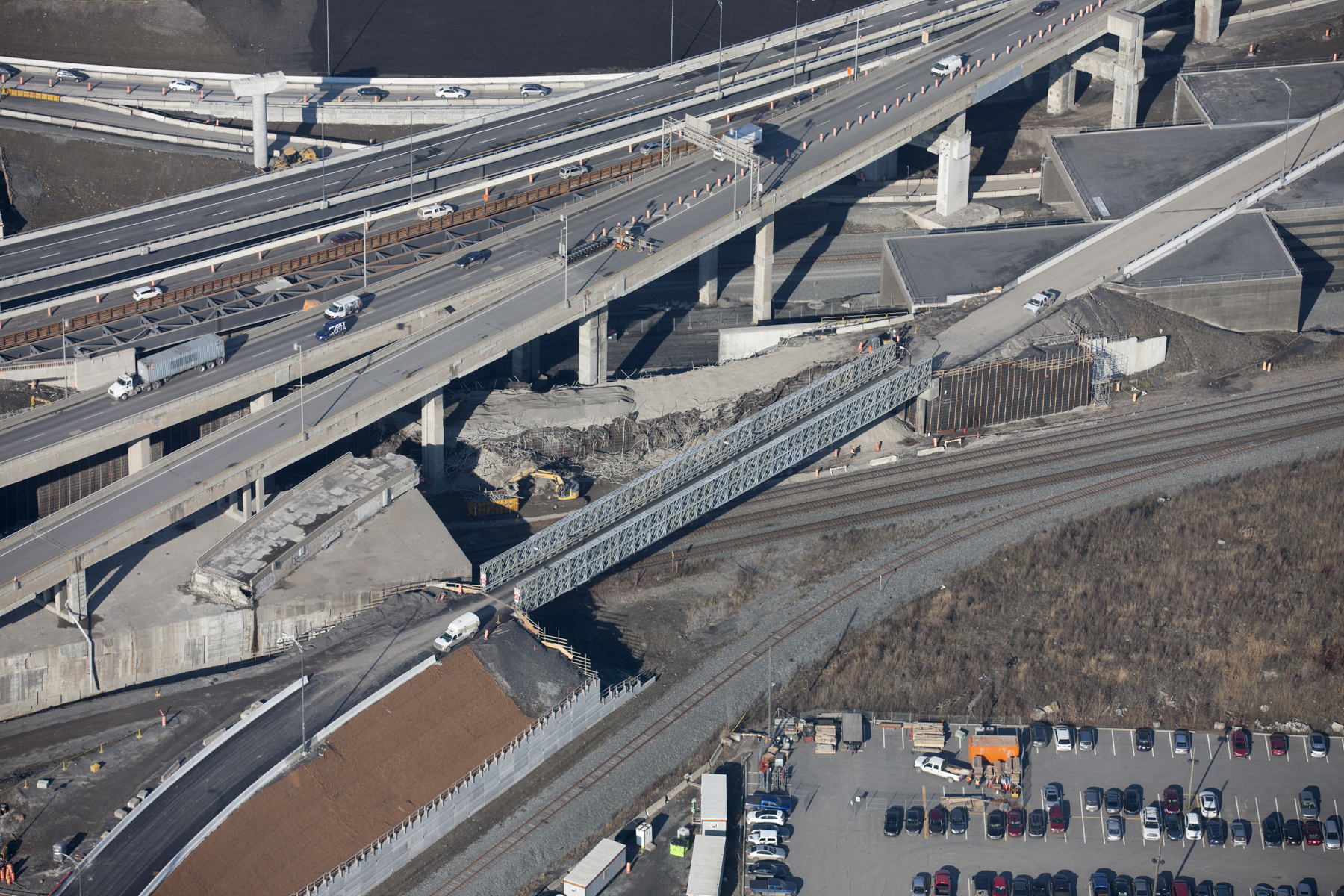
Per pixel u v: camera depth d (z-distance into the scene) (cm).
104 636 15262
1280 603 16575
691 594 16700
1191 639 16138
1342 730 15112
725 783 14062
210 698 15025
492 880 13212
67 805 13788
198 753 13975
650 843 13650
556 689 14712
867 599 16562
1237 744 14812
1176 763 14688
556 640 15362
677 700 15212
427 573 16238
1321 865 13625
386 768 13738
